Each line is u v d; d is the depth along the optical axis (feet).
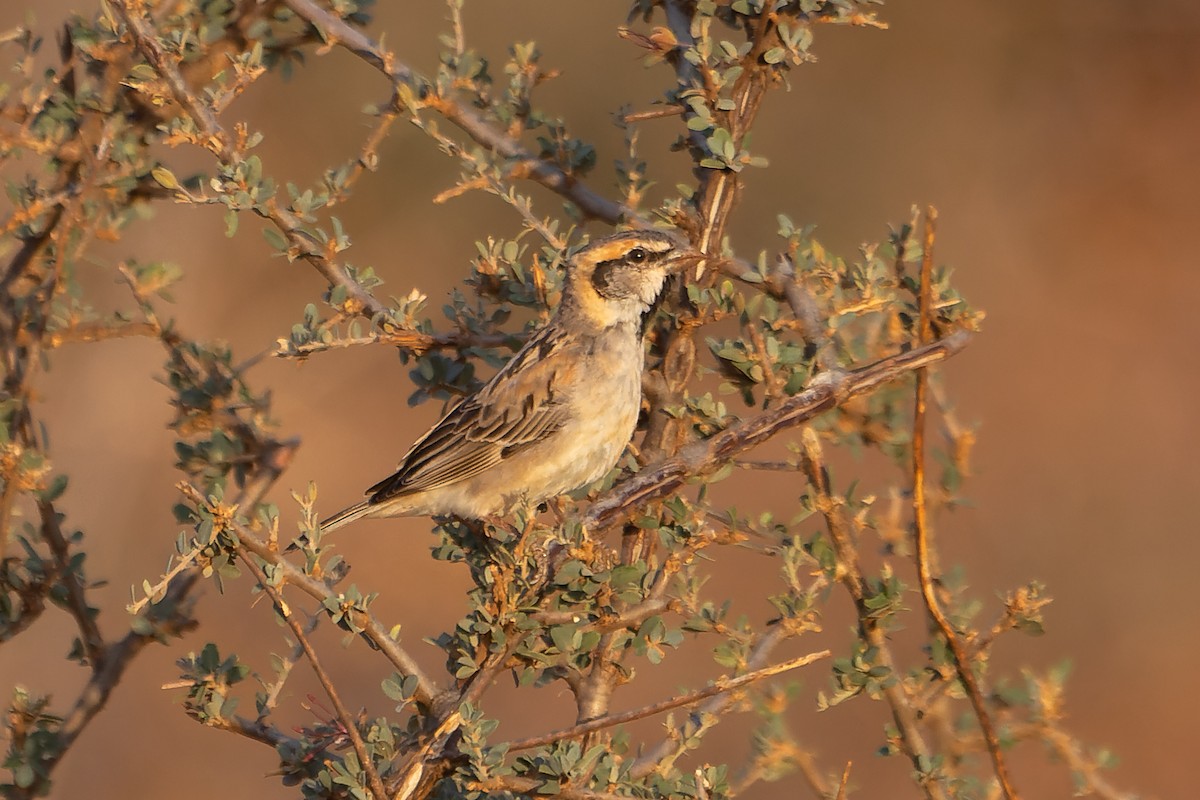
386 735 25.21
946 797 29.50
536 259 32.99
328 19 34.22
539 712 64.03
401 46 95.81
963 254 101.45
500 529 31.19
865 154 104.17
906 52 106.73
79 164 33.86
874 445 33.37
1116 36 109.81
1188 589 69.36
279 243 31.65
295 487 80.18
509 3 96.12
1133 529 73.20
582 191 35.06
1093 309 96.07
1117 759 29.71
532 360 37.99
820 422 33.14
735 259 32.07
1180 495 75.66
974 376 89.30
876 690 28.37
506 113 34.35
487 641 25.89
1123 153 107.45
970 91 107.24
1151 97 109.91
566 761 24.23
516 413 37.73
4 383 33.09
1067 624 67.36
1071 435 82.64
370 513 39.83
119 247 61.77
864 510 29.09
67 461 61.82
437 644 26.66
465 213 92.48
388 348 86.58
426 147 92.17
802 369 29.07
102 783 58.44
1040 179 105.91
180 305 77.51
